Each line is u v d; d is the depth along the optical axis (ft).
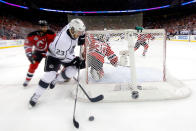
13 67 12.93
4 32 37.47
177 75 8.84
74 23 4.99
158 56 9.06
